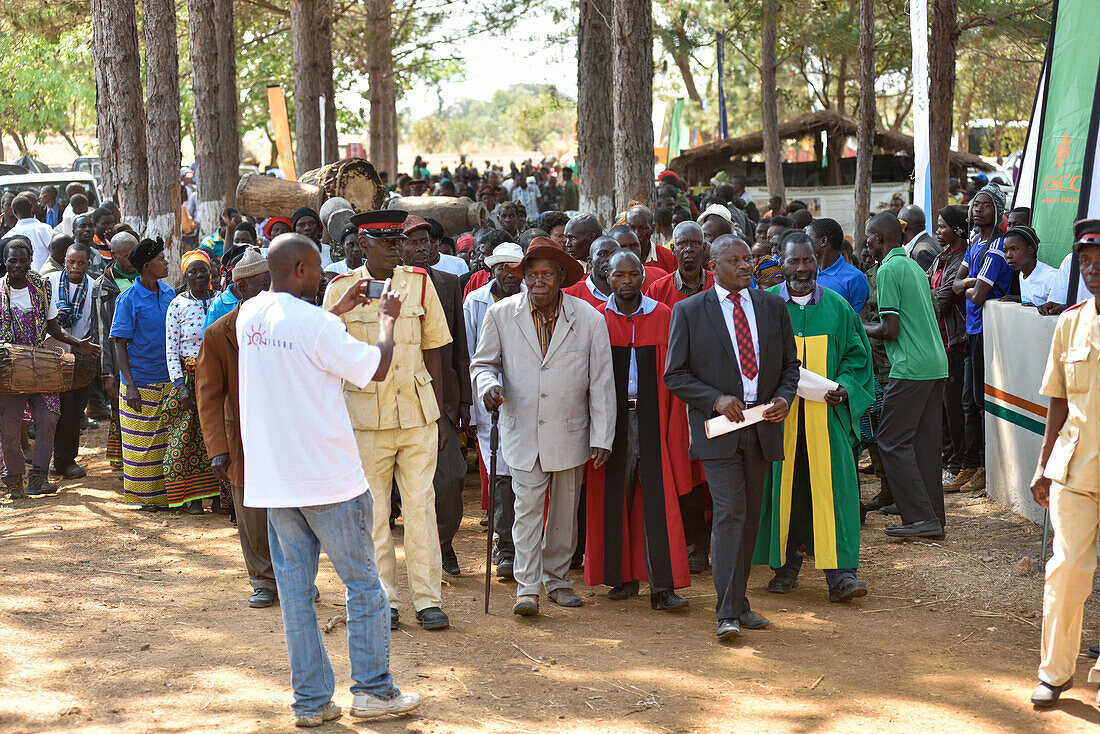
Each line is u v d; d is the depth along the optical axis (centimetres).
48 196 1798
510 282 742
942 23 1543
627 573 645
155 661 530
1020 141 4025
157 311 858
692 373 586
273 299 451
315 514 452
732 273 582
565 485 629
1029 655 554
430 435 594
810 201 2605
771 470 657
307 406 446
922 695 499
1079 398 482
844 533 639
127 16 1270
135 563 714
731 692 501
